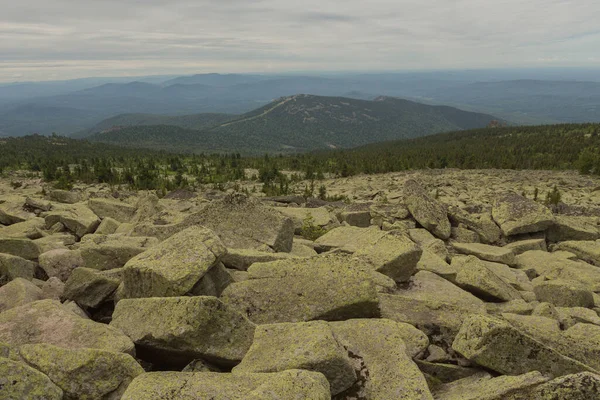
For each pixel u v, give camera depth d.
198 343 6.70
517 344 7.02
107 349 6.57
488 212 24.69
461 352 7.41
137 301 7.91
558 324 10.09
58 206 25.20
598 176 71.06
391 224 22.44
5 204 24.48
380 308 9.27
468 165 102.50
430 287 12.07
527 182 62.81
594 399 5.45
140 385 5.59
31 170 114.31
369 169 100.38
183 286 8.47
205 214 15.70
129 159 146.00
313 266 9.34
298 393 5.25
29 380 5.41
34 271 12.38
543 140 152.00
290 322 7.71
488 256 17.64
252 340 7.05
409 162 108.44
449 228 21.38
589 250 19.02
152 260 9.17
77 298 9.77
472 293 12.52
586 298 12.37
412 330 8.38
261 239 14.75
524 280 15.12
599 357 8.35
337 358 6.20
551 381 5.82
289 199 39.41
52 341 7.06
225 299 8.93
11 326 7.52
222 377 5.87
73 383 5.85
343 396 6.37
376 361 6.95
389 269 11.98
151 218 21.02
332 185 72.56
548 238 22.27
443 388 7.16
